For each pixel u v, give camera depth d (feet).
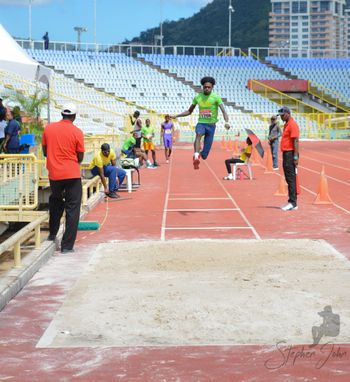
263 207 48.42
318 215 44.04
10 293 23.21
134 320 20.17
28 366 16.65
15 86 111.34
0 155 41.57
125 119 123.75
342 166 88.94
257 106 184.85
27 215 41.09
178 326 19.54
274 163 79.25
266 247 32.14
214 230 38.47
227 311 20.93
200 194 57.00
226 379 15.61
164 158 105.81
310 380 15.49
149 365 16.58
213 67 195.62
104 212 46.29
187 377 15.76
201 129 40.78
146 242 33.96
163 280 25.38
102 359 17.06
